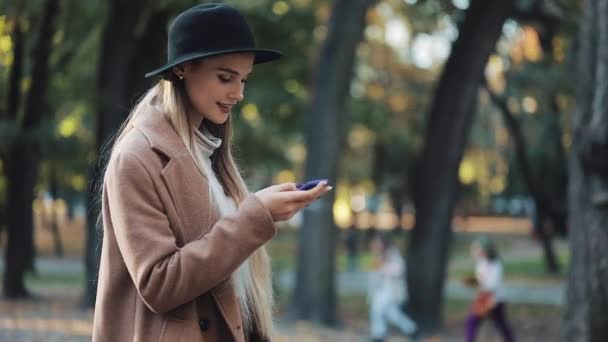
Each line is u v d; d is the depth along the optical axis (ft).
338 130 55.47
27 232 65.62
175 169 7.83
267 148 98.94
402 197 150.20
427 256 55.47
